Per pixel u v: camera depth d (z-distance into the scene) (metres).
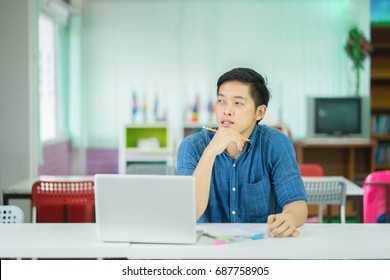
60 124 9.28
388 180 5.18
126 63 9.41
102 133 9.47
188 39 9.37
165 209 2.40
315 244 2.44
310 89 9.39
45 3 7.88
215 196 2.90
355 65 9.18
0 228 2.80
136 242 2.46
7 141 6.54
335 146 8.57
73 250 2.42
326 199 4.66
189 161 2.85
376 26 9.19
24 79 6.51
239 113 2.72
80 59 9.36
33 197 4.75
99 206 2.45
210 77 9.41
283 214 2.61
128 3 9.34
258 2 9.33
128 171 5.26
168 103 9.42
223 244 2.44
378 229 2.76
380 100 9.44
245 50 9.39
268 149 2.86
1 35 6.48
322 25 9.33
